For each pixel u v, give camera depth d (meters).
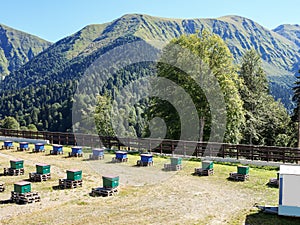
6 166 24.86
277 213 15.33
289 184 14.49
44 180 20.84
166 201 17.09
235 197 17.80
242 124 37.47
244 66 52.41
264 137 49.22
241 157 28.09
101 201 16.97
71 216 14.77
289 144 49.31
